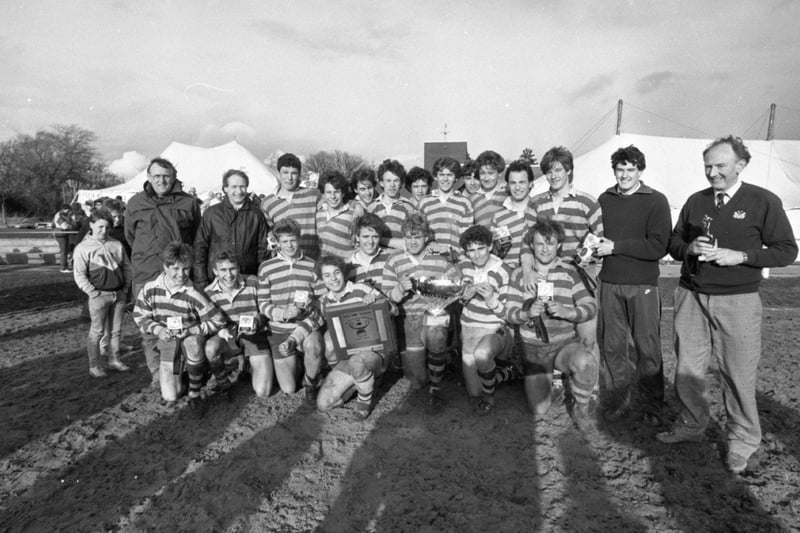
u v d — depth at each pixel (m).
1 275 13.25
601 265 4.12
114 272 5.04
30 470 3.34
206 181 18.58
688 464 3.22
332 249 5.18
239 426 3.94
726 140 2.96
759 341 3.00
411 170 5.72
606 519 2.71
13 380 5.07
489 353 3.87
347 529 2.68
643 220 3.67
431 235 4.48
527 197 4.78
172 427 3.96
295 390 4.63
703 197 3.20
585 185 16.36
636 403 4.18
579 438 3.62
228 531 2.68
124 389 4.77
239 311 4.44
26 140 57.72
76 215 13.85
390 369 5.07
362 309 4.06
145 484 3.17
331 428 3.88
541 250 3.82
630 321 3.79
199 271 4.75
